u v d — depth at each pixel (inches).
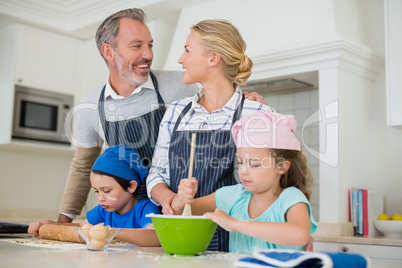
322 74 109.8
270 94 135.9
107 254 42.7
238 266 32.2
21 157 163.0
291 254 32.4
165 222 41.7
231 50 53.2
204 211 50.6
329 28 110.0
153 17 144.4
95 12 146.9
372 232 109.1
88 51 165.3
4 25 153.9
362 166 116.3
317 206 125.3
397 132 118.3
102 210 62.0
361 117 116.6
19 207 161.3
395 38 105.2
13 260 37.8
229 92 55.5
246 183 45.8
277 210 45.3
